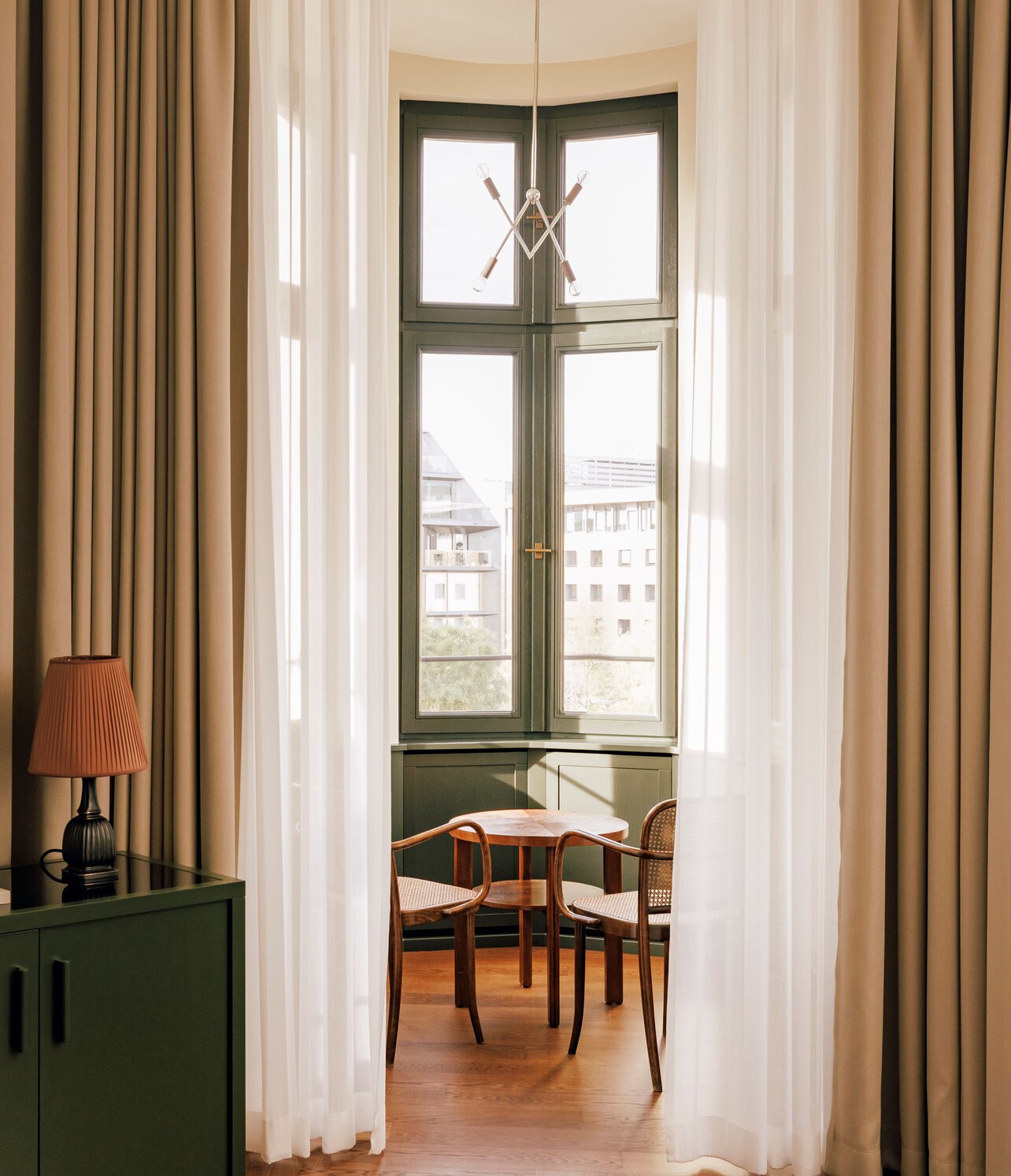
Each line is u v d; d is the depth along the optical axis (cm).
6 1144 213
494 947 496
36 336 265
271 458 297
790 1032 308
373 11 309
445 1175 290
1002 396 289
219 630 282
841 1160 296
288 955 302
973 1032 288
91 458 270
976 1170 287
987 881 287
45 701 240
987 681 290
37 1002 218
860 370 299
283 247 306
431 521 498
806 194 308
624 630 494
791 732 308
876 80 298
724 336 315
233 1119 248
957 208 302
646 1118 326
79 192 268
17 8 261
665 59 479
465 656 501
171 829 281
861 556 297
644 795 480
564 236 502
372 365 308
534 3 438
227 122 285
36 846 262
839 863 307
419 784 486
